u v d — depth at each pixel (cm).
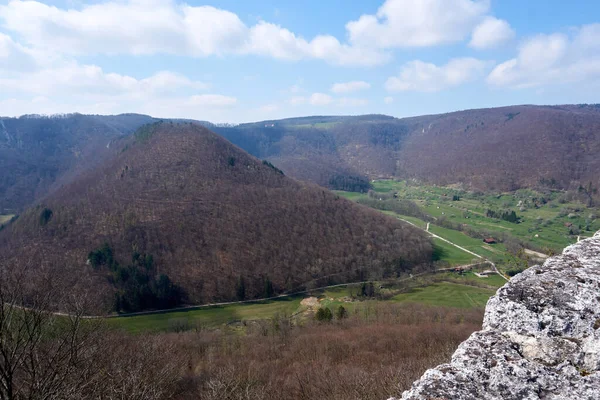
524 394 525
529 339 627
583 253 807
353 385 2481
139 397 1931
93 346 1864
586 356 578
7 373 1138
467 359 596
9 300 1264
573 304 650
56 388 1292
